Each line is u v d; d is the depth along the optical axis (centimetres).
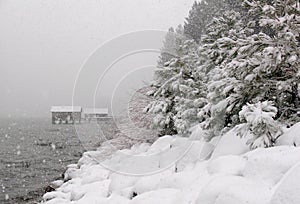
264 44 638
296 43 603
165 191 523
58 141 2938
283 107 662
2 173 1988
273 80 637
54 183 1345
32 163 2269
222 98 730
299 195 248
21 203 1292
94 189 775
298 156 368
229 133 595
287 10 638
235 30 915
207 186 397
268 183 357
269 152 423
